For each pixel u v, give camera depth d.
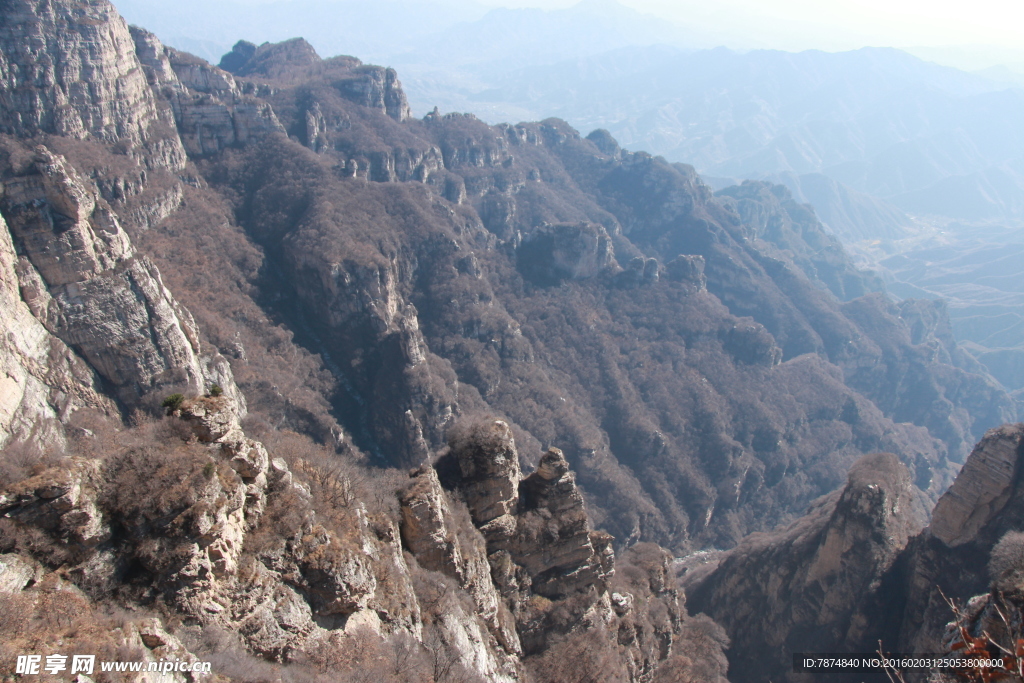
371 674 34.28
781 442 187.12
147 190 134.88
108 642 27.48
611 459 162.88
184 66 172.12
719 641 80.69
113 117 132.62
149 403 80.06
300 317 144.62
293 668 32.75
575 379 181.62
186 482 32.88
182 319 92.38
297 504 37.94
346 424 126.56
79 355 75.69
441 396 131.62
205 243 140.00
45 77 117.12
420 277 170.25
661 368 193.12
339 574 36.12
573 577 56.69
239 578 33.53
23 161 75.25
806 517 108.75
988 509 73.38
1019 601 33.22
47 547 29.97
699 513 162.38
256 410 106.12
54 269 73.06
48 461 32.72
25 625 27.33
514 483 55.12
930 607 73.50
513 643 51.06
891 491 86.81
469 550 49.38
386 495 47.09
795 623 87.12
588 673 52.28
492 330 165.00
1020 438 72.56
